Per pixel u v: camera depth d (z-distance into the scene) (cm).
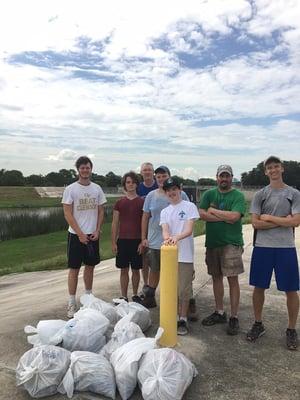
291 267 480
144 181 685
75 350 430
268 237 487
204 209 542
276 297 683
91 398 378
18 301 823
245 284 778
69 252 598
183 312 517
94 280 905
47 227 3619
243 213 524
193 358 454
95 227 603
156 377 362
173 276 459
